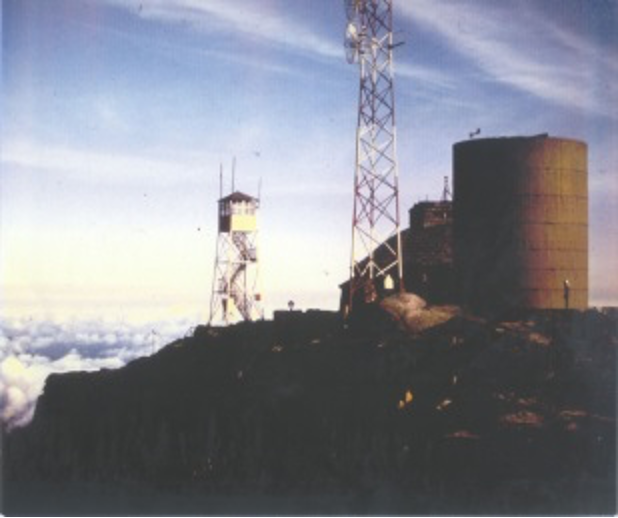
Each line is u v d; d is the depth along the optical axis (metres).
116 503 20.61
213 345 28.88
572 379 22.17
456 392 22.89
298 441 23.30
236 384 26.55
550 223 25.83
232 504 19.97
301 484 21.17
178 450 23.78
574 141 25.86
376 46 26.94
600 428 20.31
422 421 22.36
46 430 25.30
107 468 23.11
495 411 21.58
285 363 26.75
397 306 26.41
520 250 25.89
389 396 23.53
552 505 18.62
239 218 34.31
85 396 26.88
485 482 19.75
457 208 26.92
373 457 21.72
